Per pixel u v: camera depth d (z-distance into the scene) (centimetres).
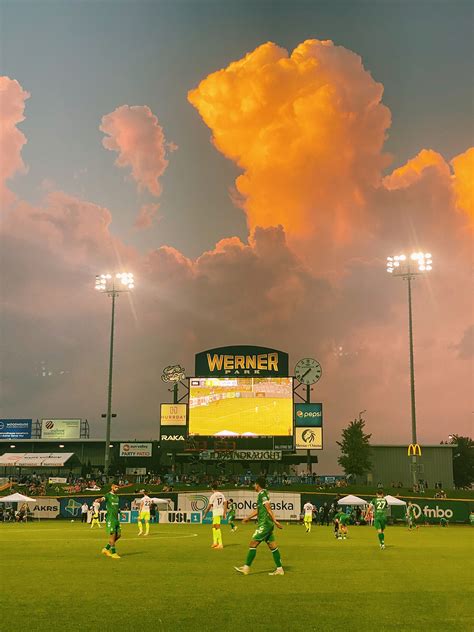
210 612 1236
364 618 1188
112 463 9075
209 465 8525
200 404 7494
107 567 1944
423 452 8869
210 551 2547
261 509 1786
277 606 1298
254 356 7544
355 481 8406
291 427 7388
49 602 1333
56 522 5831
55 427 9194
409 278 7212
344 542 3266
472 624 1144
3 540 3222
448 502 6000
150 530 4416
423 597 1413
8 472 9094
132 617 1189
